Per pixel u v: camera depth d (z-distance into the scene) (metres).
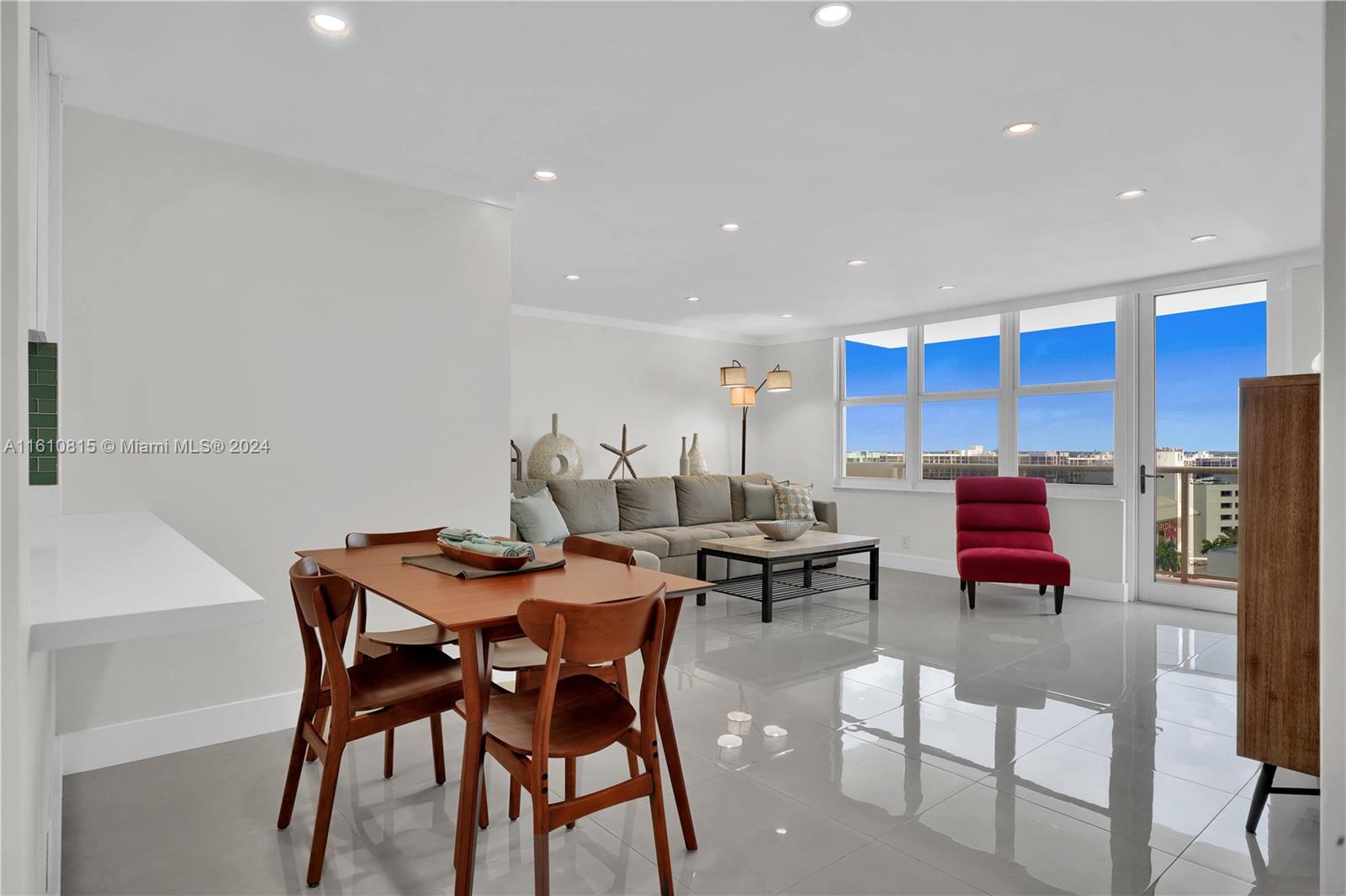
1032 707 3.29
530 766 1.71
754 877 1.98
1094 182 3.42
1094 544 5.76
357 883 1.95
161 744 2.75
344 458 3.18
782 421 8.27
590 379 7.02
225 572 1.33
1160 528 5.55
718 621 4.96
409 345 3.36
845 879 1.98
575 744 1.76
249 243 2.95
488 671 1.78
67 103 2.58
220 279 2.88
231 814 2.29
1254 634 2.19
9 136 0.74
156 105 2.67
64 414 2.58
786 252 4.67
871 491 7.33
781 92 2.57
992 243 4.45
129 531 2.04
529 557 2.28
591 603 1.73
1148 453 5.57
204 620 1.06
